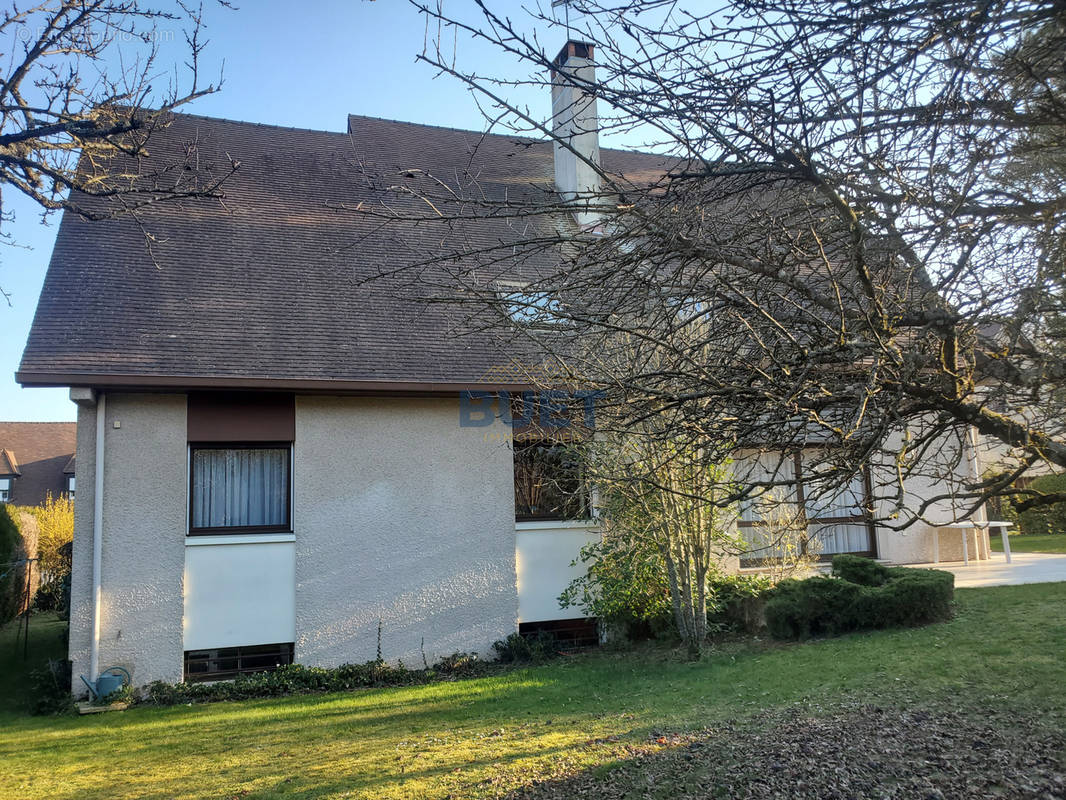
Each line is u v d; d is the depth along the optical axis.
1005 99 3.44
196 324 9.99
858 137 3.25
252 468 10.22
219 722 7.89
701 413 3.73
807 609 9.42
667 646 10.29
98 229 10.93
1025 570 12.18
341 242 11.99
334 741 6.84
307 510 10.12
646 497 8.72
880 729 5.64
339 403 10.45
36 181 5.65
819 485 3.99
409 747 6.42
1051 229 3.66
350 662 10.07
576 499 11.20
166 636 9.36
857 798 4.54
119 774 6.16
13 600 13.59
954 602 9.70
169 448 9.65
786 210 3.91
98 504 9.22
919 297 3.89
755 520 11.48
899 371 3.43
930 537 13.41
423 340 10.84
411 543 10.53
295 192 12.90
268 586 9.88
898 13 2.99
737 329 3.95
